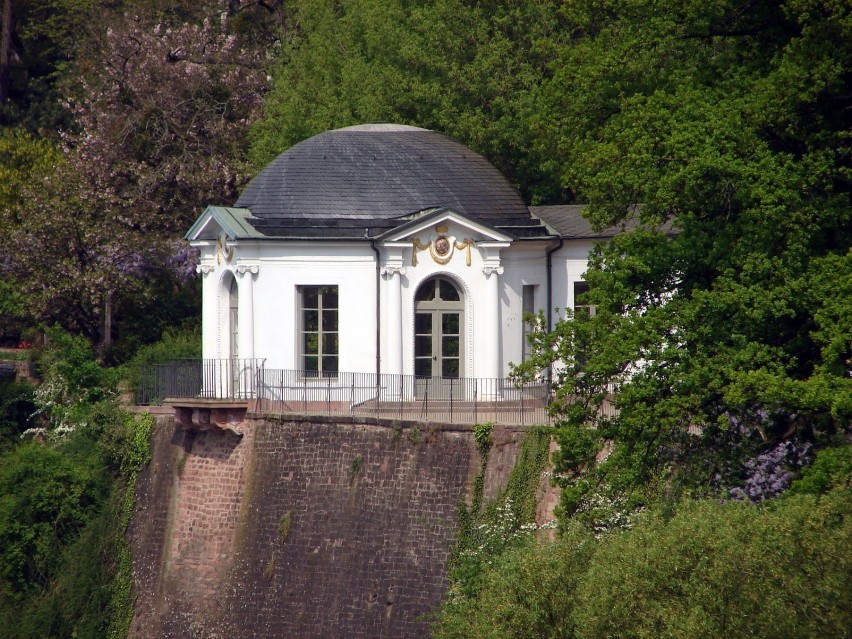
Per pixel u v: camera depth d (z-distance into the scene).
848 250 178.62
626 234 189.12
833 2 181.38
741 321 177.62
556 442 194.12
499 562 177.62
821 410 169.38
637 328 176.50
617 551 147.75
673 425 174.25
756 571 138.38
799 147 190.75
